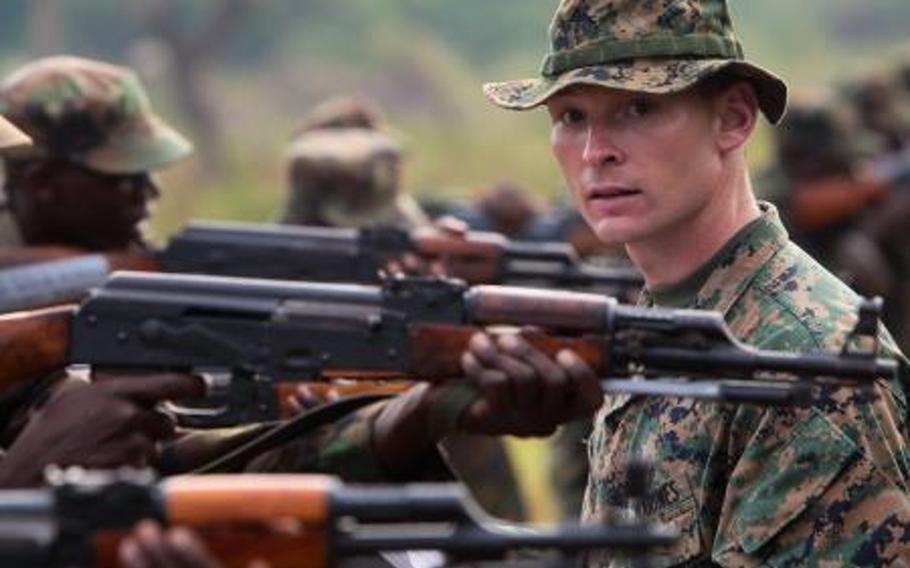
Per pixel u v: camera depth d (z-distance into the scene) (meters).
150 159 11.02
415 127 47.41
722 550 7.32
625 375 7.00
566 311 7.02
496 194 17.77
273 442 7.65
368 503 5.79
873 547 7.15
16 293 10.62
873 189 17.94
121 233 11.14
